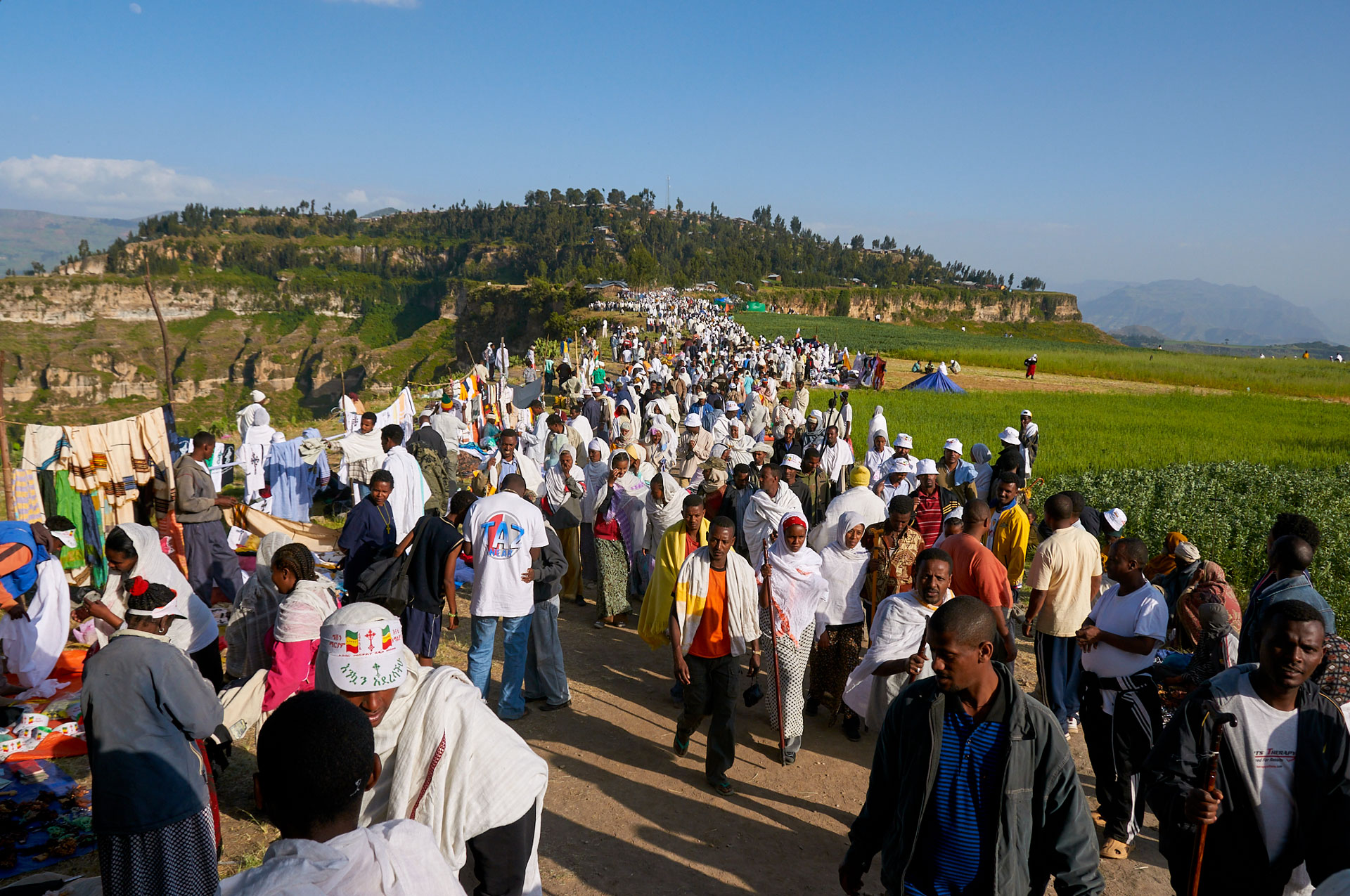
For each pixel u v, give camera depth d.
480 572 6.61
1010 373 56.03
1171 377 55.03
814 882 4.98
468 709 2.92
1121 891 4.96
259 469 11.83
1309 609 3.14
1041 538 6.77
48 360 148.88
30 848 4.75
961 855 3.13
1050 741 3.09
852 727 6.89
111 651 3.64
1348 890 2.28
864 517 8.23
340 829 2.09
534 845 3.00
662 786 6.03
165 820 3.65
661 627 7.06
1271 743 3.24
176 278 186.62
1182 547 7.21
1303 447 27.11
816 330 94.19
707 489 9.55
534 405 17.50
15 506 8.08
